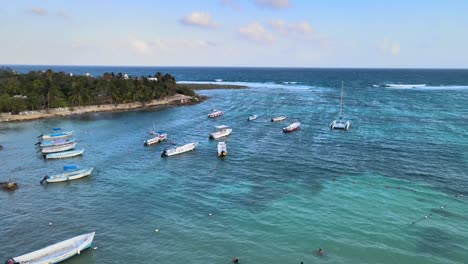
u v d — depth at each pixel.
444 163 73.75
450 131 105.06
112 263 40.25
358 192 59.06
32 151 89.25
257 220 49.88
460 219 49.03
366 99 191.88
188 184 64.69
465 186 60.78
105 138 103.31
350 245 43.03
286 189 61.16
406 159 76.94
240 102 185.62
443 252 41.34
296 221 49.28
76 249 41.53
